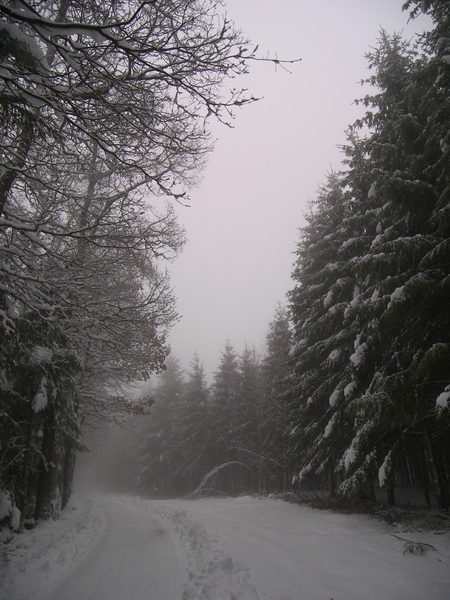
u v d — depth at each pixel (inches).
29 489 492.7
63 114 189.3
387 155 494.3
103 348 489.4
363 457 455.2
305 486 887.7
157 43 191.0
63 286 311.9
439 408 311.1
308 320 700.7
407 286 351.3
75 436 638.5
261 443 1095.0
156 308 408.5
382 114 540.1
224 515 563.8
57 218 317.4
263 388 1157.1
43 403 477.4
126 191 277.4
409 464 826.8
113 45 169.6
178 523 504.1
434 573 249.6
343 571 255.4
